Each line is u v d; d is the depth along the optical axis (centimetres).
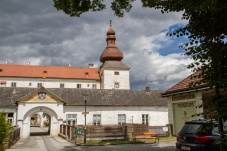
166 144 1892
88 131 2419
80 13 1280
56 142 2314
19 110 3075
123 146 1831
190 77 617
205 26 595
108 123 3581
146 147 1714
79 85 7038
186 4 619
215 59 558
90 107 3556
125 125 2552
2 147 1024
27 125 3069
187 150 997
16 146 1995
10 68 6719
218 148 958
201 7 562
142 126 2578
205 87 605
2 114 1073
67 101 3528
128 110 3716
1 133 1010
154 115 3800
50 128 3228
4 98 3384
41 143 2233
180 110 2117
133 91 4150
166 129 2250
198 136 970
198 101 1819
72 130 2338
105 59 7244
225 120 556
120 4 1327
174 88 2197
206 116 592
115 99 3816
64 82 6931
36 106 3142
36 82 6719
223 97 554
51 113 3209
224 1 540
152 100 3941
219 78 555
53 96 3231
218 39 568
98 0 1270
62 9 1259
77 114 3478
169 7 720
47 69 7050
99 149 1683
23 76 6612
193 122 1038
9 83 6494
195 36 602
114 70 6900
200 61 582
